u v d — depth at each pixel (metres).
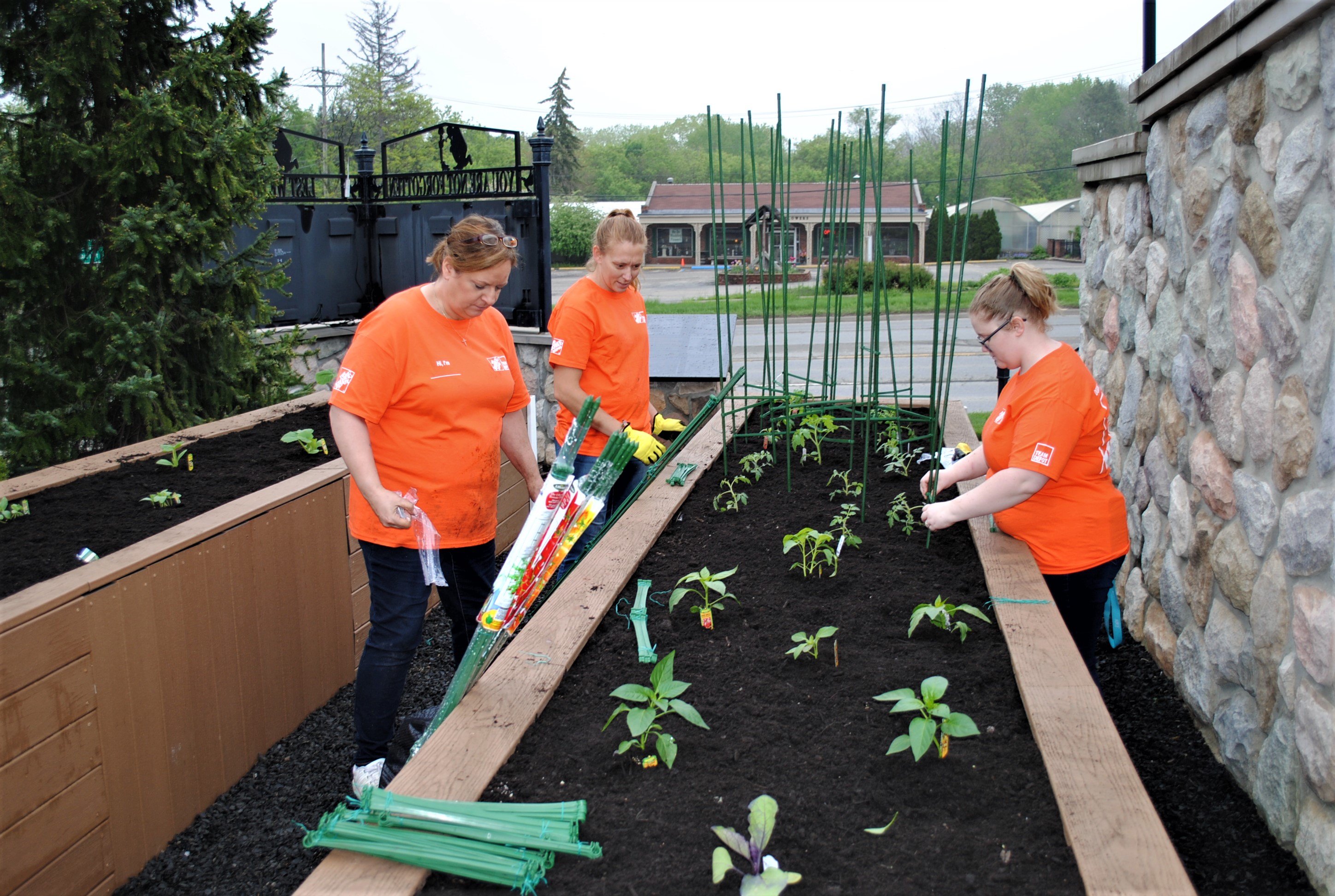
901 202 40.38
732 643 2.38
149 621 2.52
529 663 2.19
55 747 2.22
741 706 2.04
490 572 2.89
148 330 4.67
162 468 3.68
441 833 1.56
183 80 4.70
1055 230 47.34
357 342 2.42
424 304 2.50
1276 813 2.27
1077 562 2.71
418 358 2.47
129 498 3.26
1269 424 2.34
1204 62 2.73
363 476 2.32
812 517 3.37
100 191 4.77
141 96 4.48
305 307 7.34
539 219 6.67
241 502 3.06
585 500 2.04
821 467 4.05
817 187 38.38
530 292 6.87
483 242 2.37
